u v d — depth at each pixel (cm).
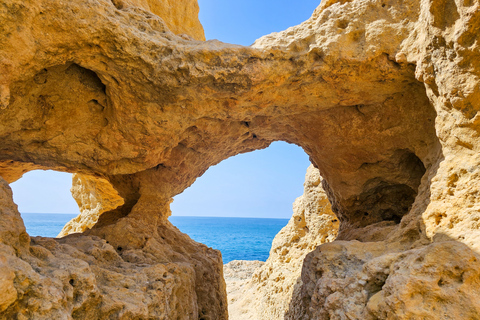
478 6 307
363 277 379
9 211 333
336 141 633
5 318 268
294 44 455
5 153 559
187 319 546
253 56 444
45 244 404
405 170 622
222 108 536
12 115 460
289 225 1362
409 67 442
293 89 506
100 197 1334
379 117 558
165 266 531
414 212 447
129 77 446
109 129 534
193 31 767
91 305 358
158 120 514
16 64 372
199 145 698
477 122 359
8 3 335
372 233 545
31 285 290
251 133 722
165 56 431
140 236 606
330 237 1163
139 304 405
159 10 670
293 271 1156
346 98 530
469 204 362
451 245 322
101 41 401
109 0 422
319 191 1220
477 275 301
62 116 510
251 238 6016
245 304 1345
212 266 751
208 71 434
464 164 379
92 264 433
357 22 447
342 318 362
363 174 668
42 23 365
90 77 481
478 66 336
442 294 300
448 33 345
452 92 362
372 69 459
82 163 599
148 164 620
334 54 444
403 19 433
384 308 321
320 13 478
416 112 511
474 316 285
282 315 999
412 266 326
